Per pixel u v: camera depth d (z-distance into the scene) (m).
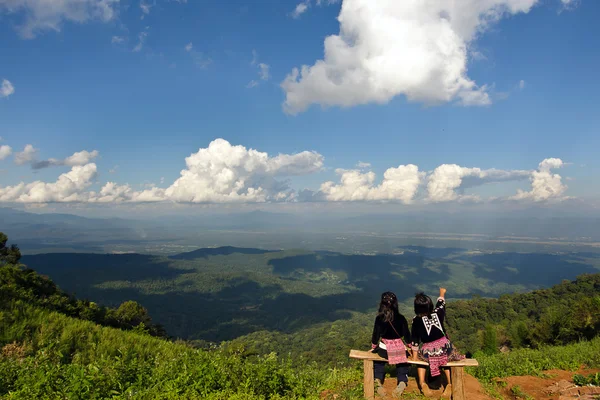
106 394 5.54
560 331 23.56
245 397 5.30
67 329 9.95
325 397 6.01
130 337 10.72
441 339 5.36
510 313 64.19
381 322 5.53
